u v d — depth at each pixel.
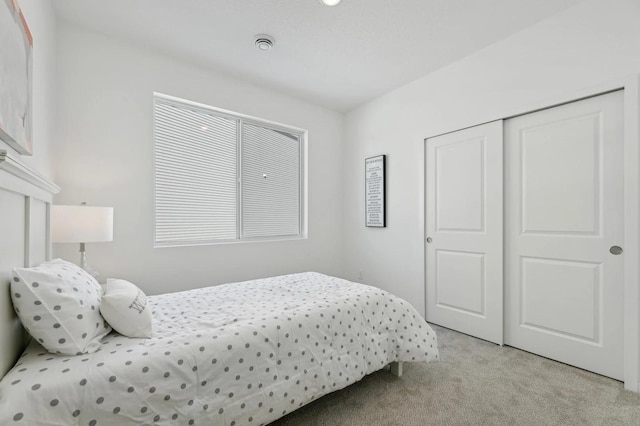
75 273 1.26
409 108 3.10
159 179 2.63
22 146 1.22
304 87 3.21
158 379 1.05
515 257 2.32
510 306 2.35
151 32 2.25
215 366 1.18
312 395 1.43
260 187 3.32
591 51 1.91
